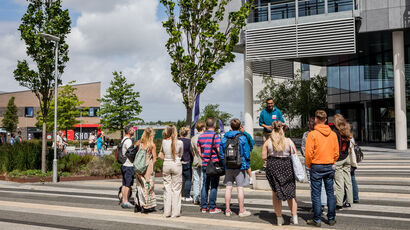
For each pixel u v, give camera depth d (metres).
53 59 13.67
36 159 14.34
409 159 15.18
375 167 12.89
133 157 7.28
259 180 9.52
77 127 60.06
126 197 7.50
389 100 25.75
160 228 5.59
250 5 12.02
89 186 11.44
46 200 8.64
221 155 6.41
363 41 22.39
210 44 11.59
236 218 6.23
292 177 5.55
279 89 39.06
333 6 19.64
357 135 29.59
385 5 19.22
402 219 5.91
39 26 13.71
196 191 7.75
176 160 6.50
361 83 28.27
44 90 13.73
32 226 5.85
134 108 39.34
